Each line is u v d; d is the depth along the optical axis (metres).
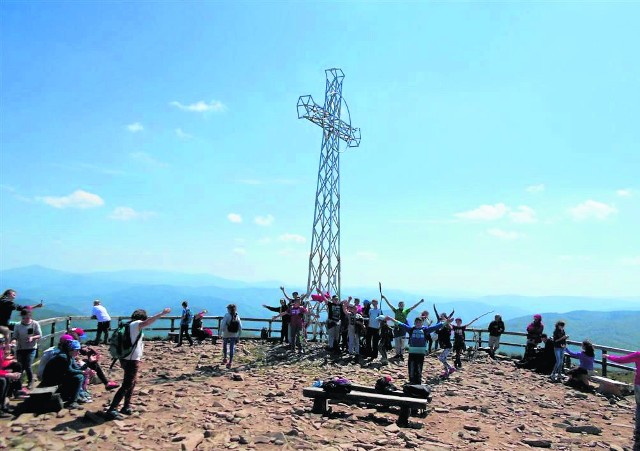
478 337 22.22
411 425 9.20
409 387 10.20
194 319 20.77
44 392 8.42
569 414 11.02
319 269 22.27
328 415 9.55
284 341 21.94
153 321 8.55
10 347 9.90
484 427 9.48
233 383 12.48
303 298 20.17
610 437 9.18
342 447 7.36
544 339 17.69
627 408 12.21
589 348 14.88
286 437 7.68
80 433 7.24
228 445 7.18
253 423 8.52
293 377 13.68
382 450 7.44
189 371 14.14
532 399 12.74
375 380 13.84
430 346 21.30
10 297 10.50
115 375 12.98
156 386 11.59
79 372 9.25
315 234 22.61
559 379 15.88
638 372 8.84
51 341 15.88
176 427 7.96
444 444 8.02
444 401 11.82
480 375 16.17
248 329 22.66
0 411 8.23
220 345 20.50
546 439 8.58
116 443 6.91
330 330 18.61
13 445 6.59
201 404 9.77
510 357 20.81
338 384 9.65
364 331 17.92
